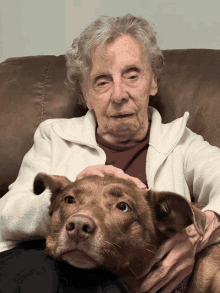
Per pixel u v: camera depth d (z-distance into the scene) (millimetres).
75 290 1488
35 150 2699
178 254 1797
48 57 3252
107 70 2320
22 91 3035
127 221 1677
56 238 1613
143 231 1736
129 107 2326
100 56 2332
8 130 2936
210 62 2891
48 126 2699
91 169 2061
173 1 3523
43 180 1976
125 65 2299
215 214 2002
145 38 2428
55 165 2432
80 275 1546
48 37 3846
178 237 1808
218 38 3510
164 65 2723
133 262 1707
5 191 2898
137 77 2361
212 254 2041
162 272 1753
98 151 2412
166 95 2840
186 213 1695
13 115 2973
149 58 2457
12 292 1498
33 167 2510
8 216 2125
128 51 2314
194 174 2377
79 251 1499
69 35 3795
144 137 2516
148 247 1741
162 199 1808
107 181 1816
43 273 1553
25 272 1582
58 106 2969
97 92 2398
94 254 1492
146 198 1867
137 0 3596
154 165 2297
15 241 2172
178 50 3039
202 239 1950
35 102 2994
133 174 2344
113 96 2273
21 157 2896
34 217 2035
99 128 2531
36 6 3807
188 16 3527
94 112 2691
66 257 1526
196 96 2781
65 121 2740
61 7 3760
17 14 3850
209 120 2709
